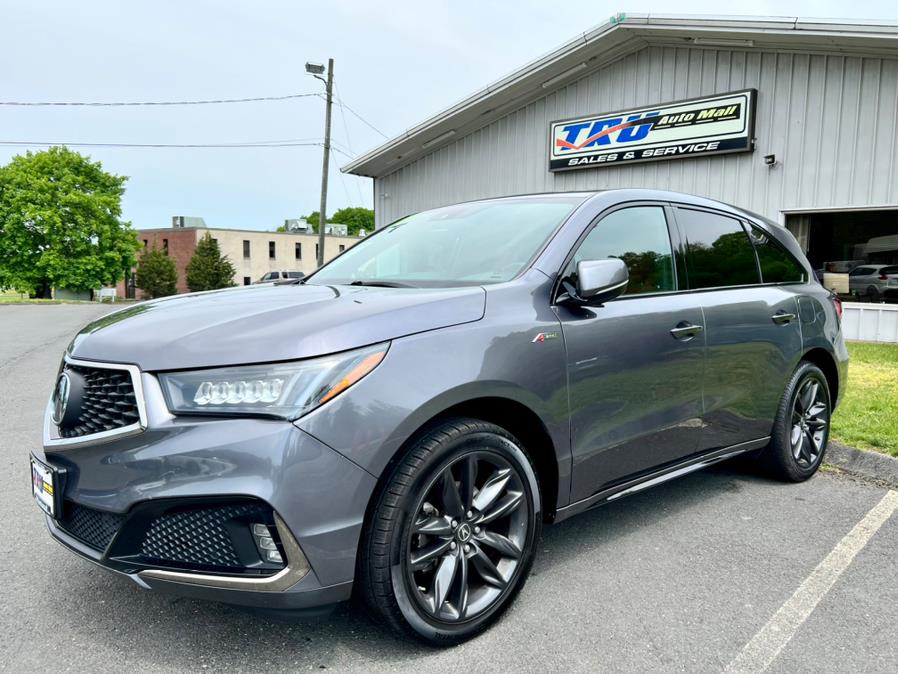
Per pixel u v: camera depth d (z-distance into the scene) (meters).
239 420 1.97
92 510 2.16
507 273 2.75
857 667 2.20
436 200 16.69
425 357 2.19
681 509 3.66
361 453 2.03
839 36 9.56
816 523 3.46
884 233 10.23
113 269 52.31
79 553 2.19
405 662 2.21
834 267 10.78
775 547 3.15
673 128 12.30
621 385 2.80
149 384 2.05
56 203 49.78
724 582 2.80
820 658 2.25
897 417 5.20
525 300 2.56
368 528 2.10
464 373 2.24
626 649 2.30
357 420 2.02
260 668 2.17
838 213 10.70
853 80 10.23
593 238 2.93
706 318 3.24
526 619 2.49
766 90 11.18
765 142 11.24
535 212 3.15
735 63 11.50
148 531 2.05
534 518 2.53
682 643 2.34
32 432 5.16
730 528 3.38
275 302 2.51
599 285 2.52
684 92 12.17
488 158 15.50
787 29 10.03
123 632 2.38
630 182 13.12
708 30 10.88
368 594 2.13
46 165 49.56
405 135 15.78
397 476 2.12
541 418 2.49
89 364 2.23
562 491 2.64
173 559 2.06
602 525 3.43
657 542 3.21
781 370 3.79
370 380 2.06
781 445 3.91
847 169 10.36
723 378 3.36
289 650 2.28
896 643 2.34
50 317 19.59
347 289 2.79
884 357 8.40
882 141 10.00
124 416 2.10
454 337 2.28
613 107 13.23
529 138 14.72
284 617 2.04
